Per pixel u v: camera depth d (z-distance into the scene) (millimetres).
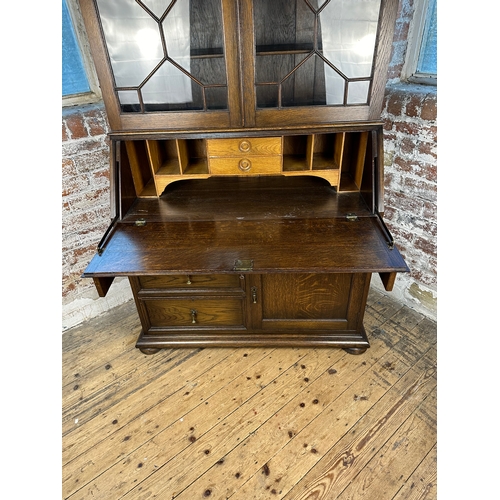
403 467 1277
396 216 1805
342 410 1458
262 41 1226
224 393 1542
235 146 1432
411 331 1787
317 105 1330
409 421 1413
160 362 1695
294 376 1599
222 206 1598
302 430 1396
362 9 1169
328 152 1688
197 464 1310
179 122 1353
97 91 1706
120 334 1860
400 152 1663
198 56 1242
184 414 1471
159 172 1576
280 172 1497
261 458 1317
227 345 1697
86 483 1271
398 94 1569
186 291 1543
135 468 1307
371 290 2062
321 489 1229
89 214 1765
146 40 1220
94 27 1195
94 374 1655
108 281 1369
